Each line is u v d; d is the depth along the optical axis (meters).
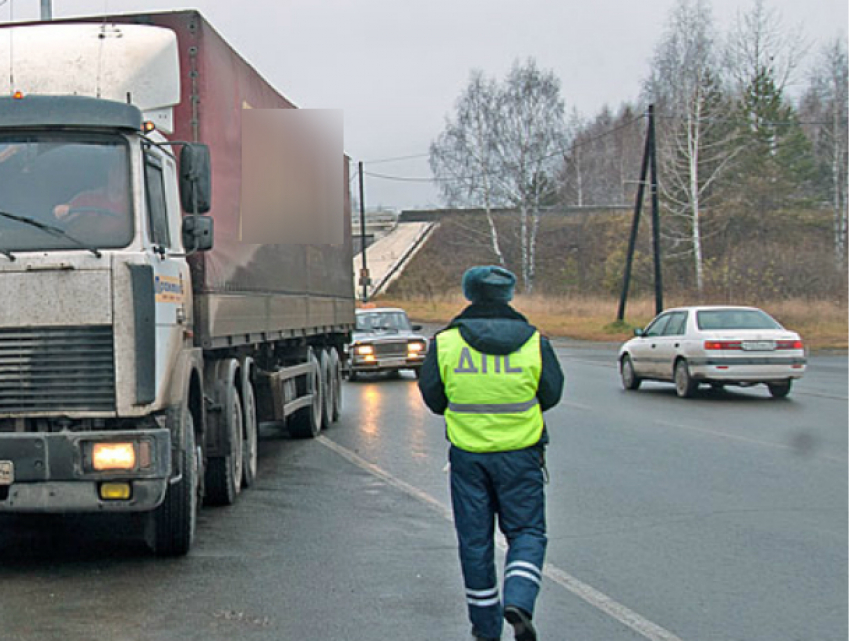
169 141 9.02
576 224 83.75
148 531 8.25
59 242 7.46
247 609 6.60
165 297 7.98
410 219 105.00
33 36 9.08
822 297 55.59
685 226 67.44
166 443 7.18
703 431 15.86
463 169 70.12
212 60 10.25
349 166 20.02
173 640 5.95
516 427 5.80
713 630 6.18
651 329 23.00
